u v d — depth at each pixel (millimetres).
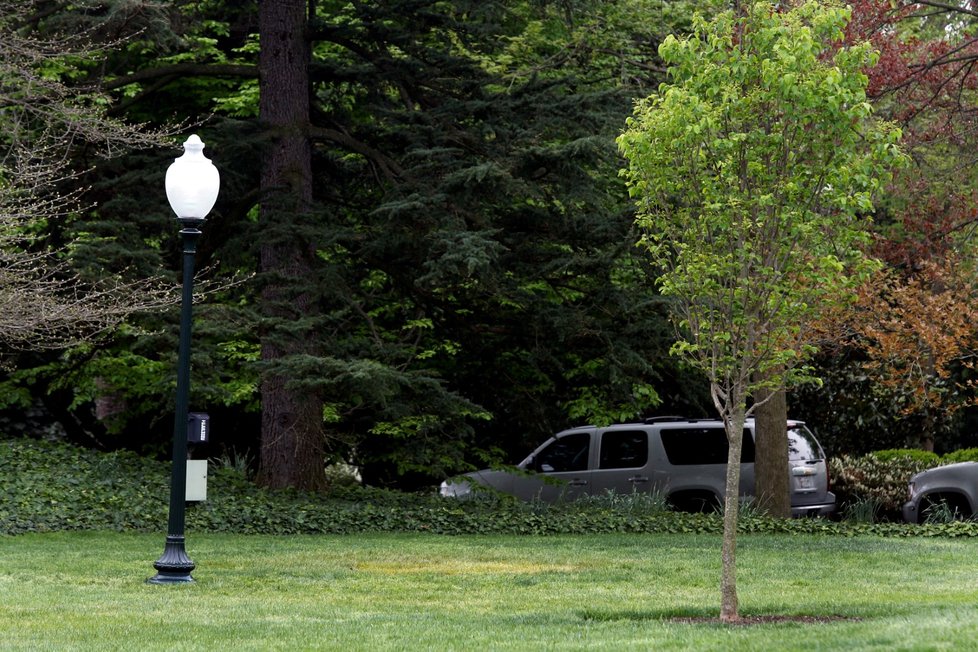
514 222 36219
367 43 38000
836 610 18406
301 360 31734
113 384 43188
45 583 20922
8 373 40875
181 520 21656
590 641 15164
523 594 20656
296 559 25359
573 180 34125
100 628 16344
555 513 36469
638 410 38406
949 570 24391
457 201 33969
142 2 32250
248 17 42125
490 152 34688
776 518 35781
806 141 17547
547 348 37812
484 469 41438
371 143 37844
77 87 35531
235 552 26406
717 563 25375
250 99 41688
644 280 36406
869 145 17984
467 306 38844
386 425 42156
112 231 33656
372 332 35750
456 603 19516
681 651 14000
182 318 21766
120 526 30562
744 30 17922
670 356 35812
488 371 41594
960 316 36156
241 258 35844
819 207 18016
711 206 17391
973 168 39000
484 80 36250
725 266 17672
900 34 39406
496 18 34656
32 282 28766
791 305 17781
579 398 42625
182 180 21484
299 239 35344
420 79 36812
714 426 40250
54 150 33625
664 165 18219
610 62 42438
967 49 37844
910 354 38094
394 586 21531
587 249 35625
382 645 14930
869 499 43969
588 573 23594
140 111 41594
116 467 37312
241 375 43281
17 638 15500
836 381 50719
